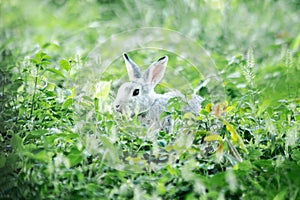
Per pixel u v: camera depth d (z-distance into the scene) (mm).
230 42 16672
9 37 16250
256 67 14242
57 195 8297
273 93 10820
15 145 8820
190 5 18375
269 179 8484
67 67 10672
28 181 8469
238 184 8445
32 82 10602
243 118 10500
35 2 19078
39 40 16188
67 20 18594
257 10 18297
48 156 8781
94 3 19219
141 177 8570
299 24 17625
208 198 8203
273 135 9617
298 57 12750
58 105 10672
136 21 18031
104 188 8406
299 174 8516
